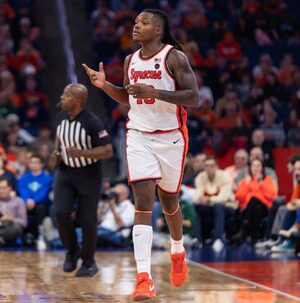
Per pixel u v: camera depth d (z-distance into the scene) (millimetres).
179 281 12703
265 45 36531
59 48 30312
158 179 11797
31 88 32188
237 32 36219
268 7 37250
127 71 12195
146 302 12359
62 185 15492
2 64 32750
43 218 22500
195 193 23156
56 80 30219
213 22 36781
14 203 22250
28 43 33812
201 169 24219
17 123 28484
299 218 20781
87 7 36844
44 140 26688
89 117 15336
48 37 30281
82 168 15383
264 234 22844
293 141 28438
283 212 21562
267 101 30281
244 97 32812
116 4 36875
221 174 23234
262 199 22641
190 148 28062
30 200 22609
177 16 36188
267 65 33531
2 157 22609
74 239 15742
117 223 21938
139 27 11836
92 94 30359
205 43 35875
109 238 21812
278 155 25484
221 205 22641
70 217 15500
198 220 22656
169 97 11336
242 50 36219
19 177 24312
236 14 37344
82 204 15422
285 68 34094
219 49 34562
